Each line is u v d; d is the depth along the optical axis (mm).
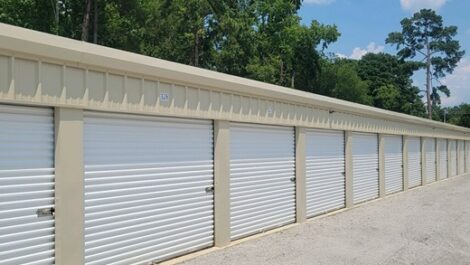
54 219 6191
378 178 17625
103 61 6609
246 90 9688
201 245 8789
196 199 8680
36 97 5883
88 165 6711
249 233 10125
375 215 13383
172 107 7977
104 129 6965
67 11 28906
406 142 21047
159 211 7867
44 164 6121
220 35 34969
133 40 30266
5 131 5707
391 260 8438
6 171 5695
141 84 7387
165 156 8016
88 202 6680
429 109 74500
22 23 26453
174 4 33312
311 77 46406
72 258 6359
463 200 17297
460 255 9023
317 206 12953
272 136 10992
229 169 9484
